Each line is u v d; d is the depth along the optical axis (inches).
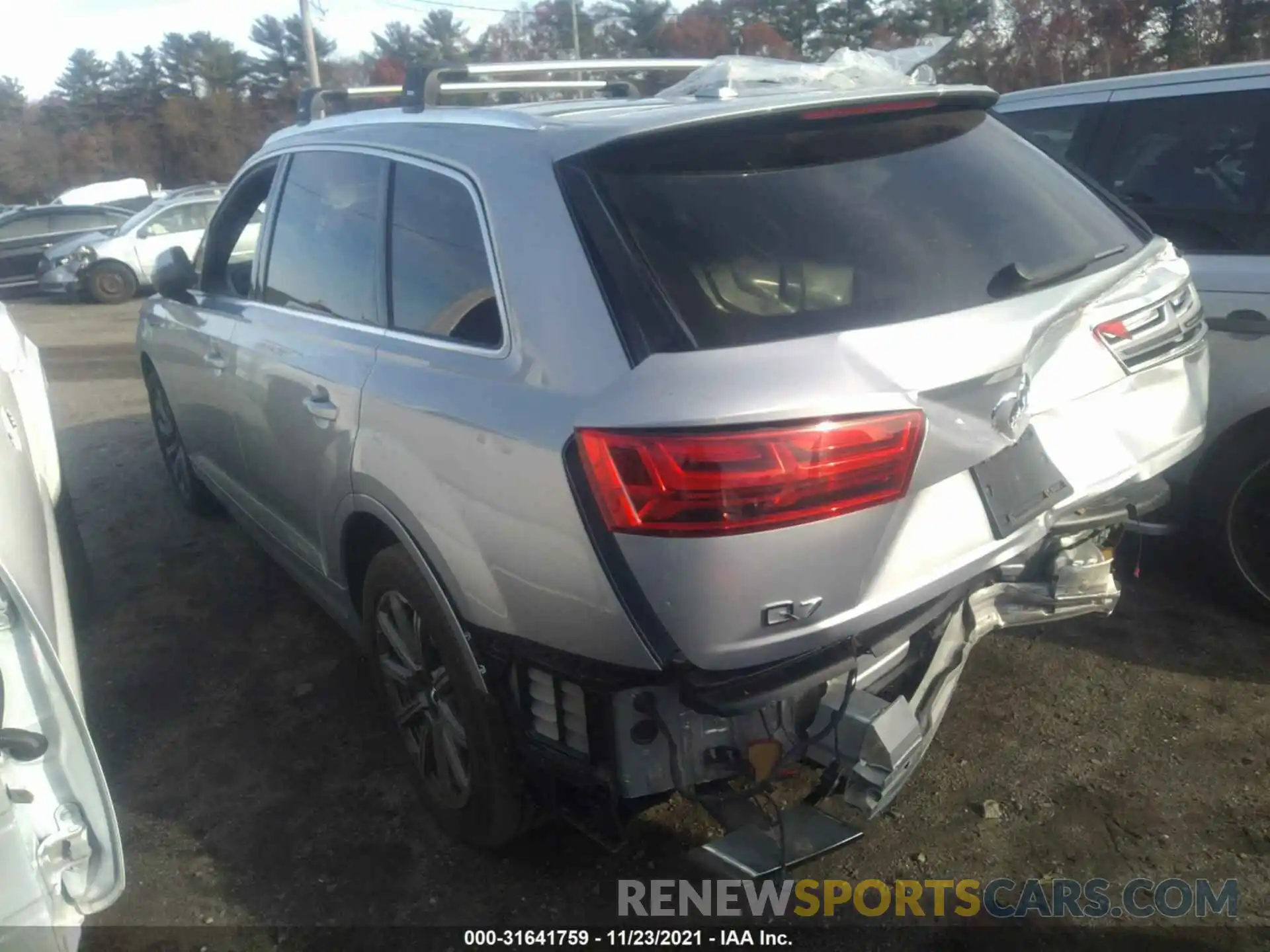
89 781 82.5
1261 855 112.3
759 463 82.2
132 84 2554.1
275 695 152.6
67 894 82.7
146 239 634.2
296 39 2293.3
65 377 381.7
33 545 99.1
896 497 87.3
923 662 102.6
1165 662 145.5
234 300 162.1
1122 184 162.6
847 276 93.1
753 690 87.0
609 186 94.7
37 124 2480.3
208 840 123.3
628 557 86.2
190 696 153.6
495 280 100.7
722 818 96.7
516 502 93.5
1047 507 102.0
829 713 94.7
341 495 122.2
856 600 88.4
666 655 87.6
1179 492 152.3
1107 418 108.7
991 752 130.5
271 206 152.1
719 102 103.0
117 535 213.6
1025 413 96.6
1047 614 112.4
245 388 150.3
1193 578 166.9
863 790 93.7
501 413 95.1
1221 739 130.0
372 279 122.6
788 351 85.5
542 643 96.0
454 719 113.9
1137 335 110.9
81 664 163.5
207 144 2228.1
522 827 111.5
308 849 121.0
